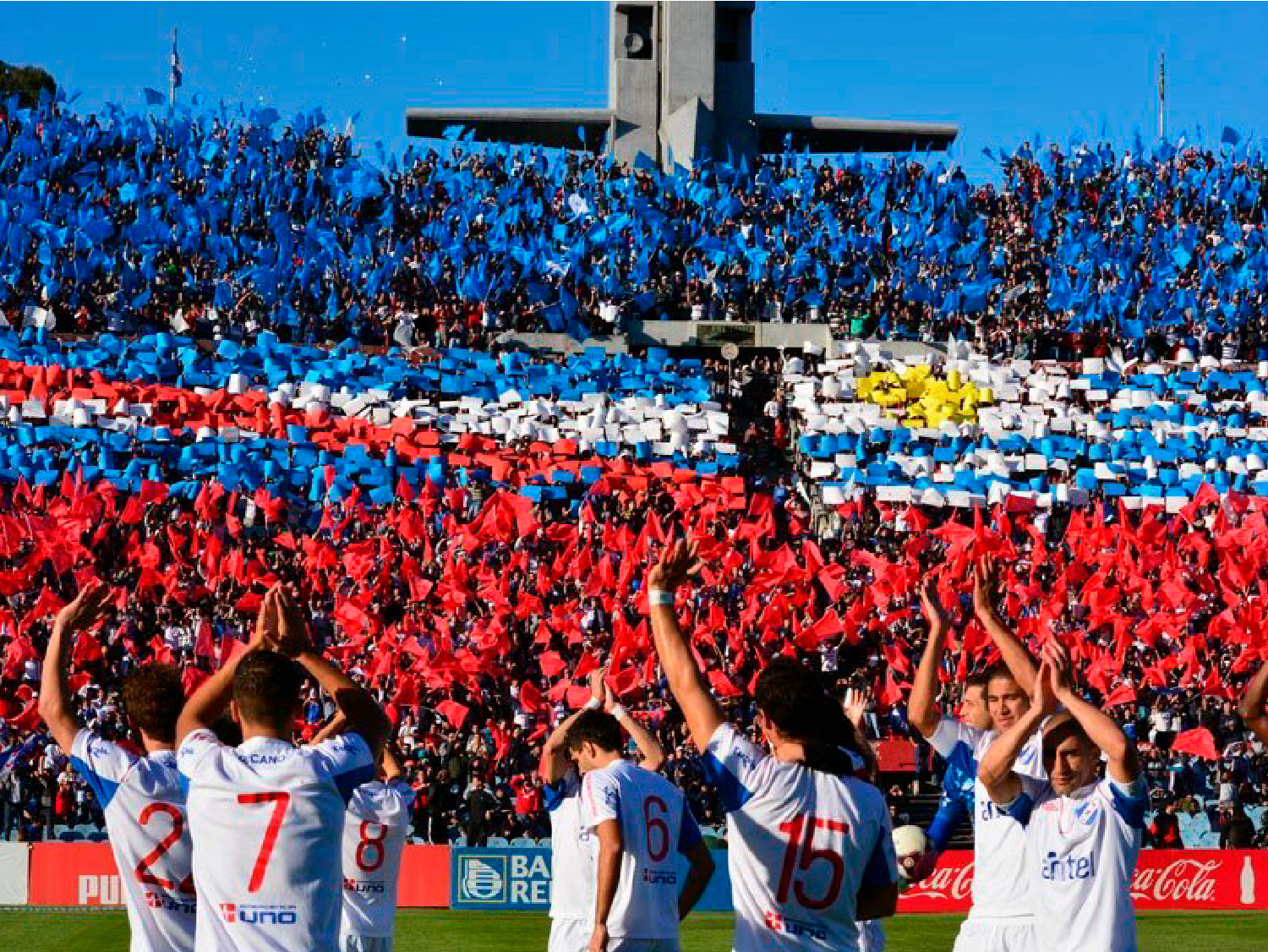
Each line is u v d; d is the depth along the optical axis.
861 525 46.47
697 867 11.20
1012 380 53.66
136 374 49.06
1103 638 41.38
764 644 39.56
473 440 48.03
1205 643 39.19
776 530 46.69
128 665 36.78
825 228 59.88
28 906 27.00
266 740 8.04
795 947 8.00
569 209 59.19
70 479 42.12
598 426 49.78
